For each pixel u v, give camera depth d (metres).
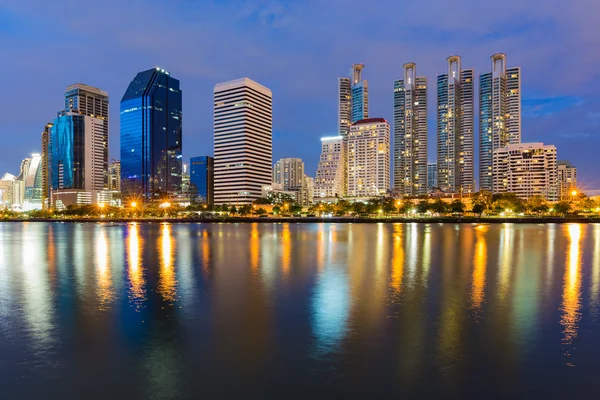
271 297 26.97
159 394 13.52
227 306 24.58
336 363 15.80
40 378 14.66
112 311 23.53
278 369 15.30
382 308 23.80
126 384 14.20
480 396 13.30
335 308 23.91
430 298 26.38
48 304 25.34
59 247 69.31
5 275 37.16
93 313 23.09
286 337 18.72
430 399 13.12
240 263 44.78
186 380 14.48
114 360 16.20
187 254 54.97
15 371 15.23
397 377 14.60
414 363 15.76
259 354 16.73
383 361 15.96
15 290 29.86
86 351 17.16
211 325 20.64
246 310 23.59
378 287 30.19
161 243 76.62
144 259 49.31
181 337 18.86
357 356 16.45
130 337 18.91
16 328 20.31
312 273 37.22
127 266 42.91
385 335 18.92
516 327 20.05
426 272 37.31
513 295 27.19
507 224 164.75
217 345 17.78
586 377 14.59
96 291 29.31
